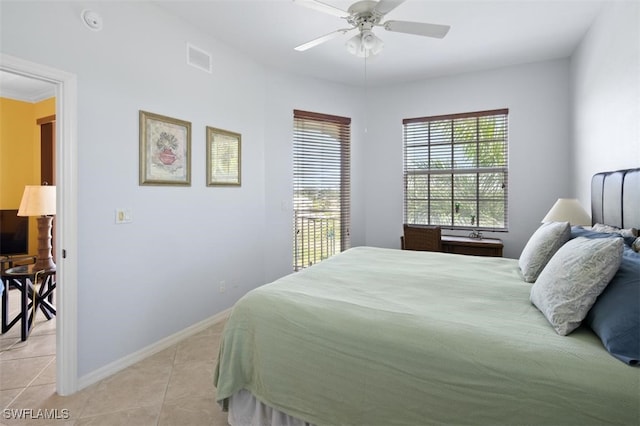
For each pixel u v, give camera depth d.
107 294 2.17
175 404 1.86
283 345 1.46
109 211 2.17
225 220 3.18
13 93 4.34
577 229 2.00
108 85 2.15
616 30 2.22
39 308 3.35
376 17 2.02
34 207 2.95
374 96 4.41
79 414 1.77
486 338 1.17
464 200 3.99
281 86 3.82
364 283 1.89
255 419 1.57
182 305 2.73
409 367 1.19
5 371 2.21
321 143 4.18
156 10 2.47
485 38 3.02
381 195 4.43
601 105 2.51
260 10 2.57
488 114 3.81
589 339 1.14
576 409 0.94
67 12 1.92
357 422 1.28
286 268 3.93
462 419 1.09
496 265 2.34
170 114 2.60
